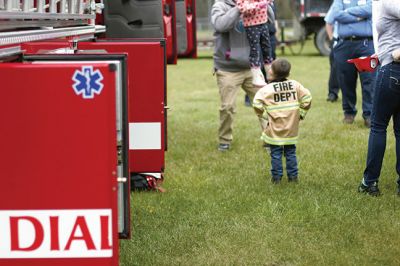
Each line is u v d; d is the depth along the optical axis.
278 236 4.92
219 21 7.41
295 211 5.46
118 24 7.24
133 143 6.02
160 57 5.88
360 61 5.84
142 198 5.99
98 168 2.99
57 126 2.96
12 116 2.95
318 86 15.31
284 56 25.56
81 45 5.47
